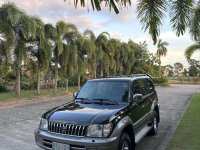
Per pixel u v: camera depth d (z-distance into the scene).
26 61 21.61
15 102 18.84
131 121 6.05
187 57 28.09
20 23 20.03
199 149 6.89
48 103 18.95
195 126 9.66
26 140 8.36
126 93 6.70
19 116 12.98
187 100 21.61
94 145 5.08
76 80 37.34
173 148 7.04
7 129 9.96
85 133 5.25
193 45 27.69
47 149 5.60
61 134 5.43
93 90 7.07
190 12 6.25
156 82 53.47
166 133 9.16
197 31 6.69
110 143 5.12
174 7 6.12
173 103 19.23
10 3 19.16
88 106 6.14
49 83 35.16
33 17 21.33
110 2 3.96
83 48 29.70
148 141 8.14
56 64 26.89
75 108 6.02
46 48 23.09
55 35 24.31
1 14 19.20
